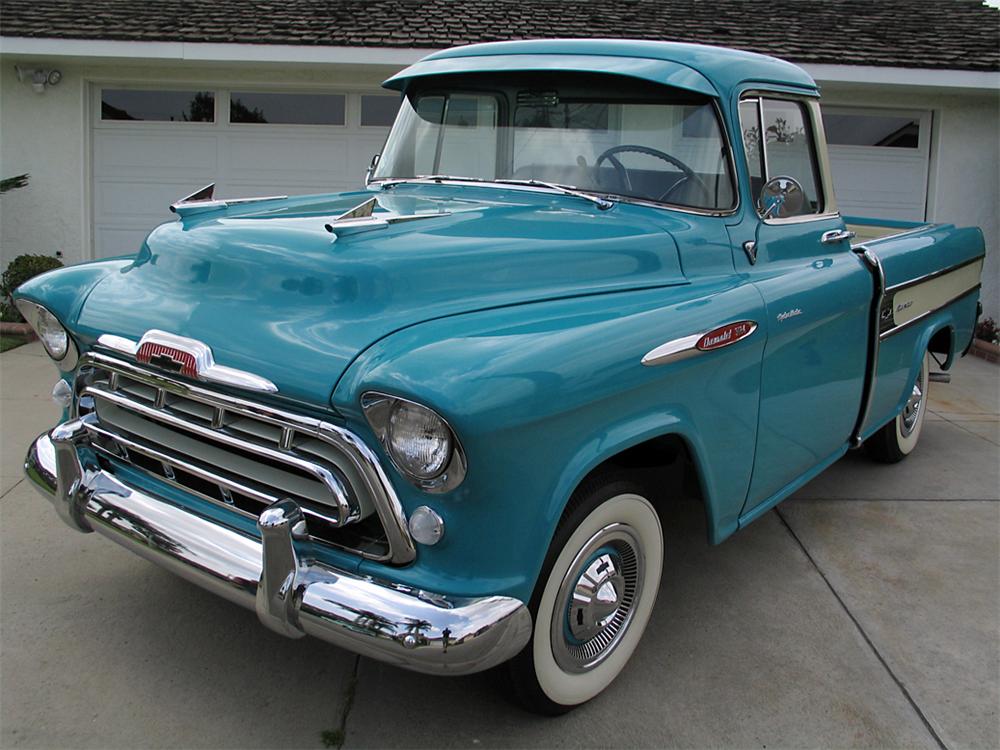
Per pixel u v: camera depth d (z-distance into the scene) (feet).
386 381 6.64
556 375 7.16
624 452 9.40
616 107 10.70
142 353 8.13
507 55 11.51
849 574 12.30
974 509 14.80
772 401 10.41
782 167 11.74
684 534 13.44
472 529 7.07
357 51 27.94
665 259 9.71
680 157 10.53
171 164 30.91
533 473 7.23
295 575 7.26
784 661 10.07
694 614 11.06
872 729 8.91
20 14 29.81
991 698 9.50
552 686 8.54
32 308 9.72
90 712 8.71
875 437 16.40
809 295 10.79
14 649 9.70
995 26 32.78
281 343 7.49
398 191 11.60
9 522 12.89
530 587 7.54
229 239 8.59
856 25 32.60
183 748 8.26
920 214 31.27
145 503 8.47
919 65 28.17
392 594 7.06
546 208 10.23
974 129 30.45
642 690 9.44
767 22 32.73
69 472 8.81
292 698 9.07
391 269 7.76
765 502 11.18
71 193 30.73
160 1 32.32
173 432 8.54
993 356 27.43
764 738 8.72
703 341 8.76
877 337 12.77
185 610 10.65
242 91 30.48
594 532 8.50
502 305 8.20
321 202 10.78
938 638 10.67
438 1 33.71
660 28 31.35
